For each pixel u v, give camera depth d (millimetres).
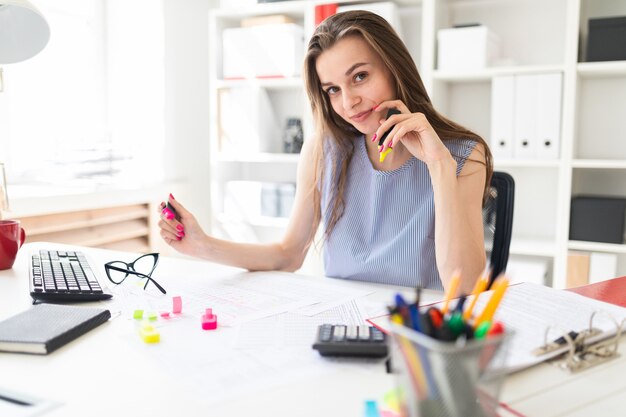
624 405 534
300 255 1316
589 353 650
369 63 1134
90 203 2201
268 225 2729
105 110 2684
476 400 436
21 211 1906
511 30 2289
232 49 2580
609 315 687
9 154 2260
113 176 2451
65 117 2490
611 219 1987
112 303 910
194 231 1148
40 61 2373
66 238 2129
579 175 2242
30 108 2336
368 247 1246
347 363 649
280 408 540
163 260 1279
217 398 562
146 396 566
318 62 1159
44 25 1336
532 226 2352
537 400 545
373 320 746
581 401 543
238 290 989
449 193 1046
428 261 1183
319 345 658
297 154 2543
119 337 743
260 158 2582
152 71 2674
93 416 524
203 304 900
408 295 962
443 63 2164
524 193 2354
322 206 1306
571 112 1992
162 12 2666
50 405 544
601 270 1991
